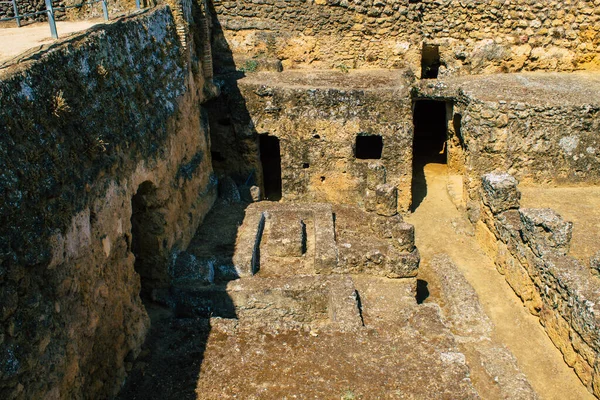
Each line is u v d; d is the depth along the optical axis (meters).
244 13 17.52
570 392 10.36
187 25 13.42
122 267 9.41
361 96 15.54
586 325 10.22
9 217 6.41
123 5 14.16
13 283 6.43
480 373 10.69
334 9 17.42
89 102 8.59
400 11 17.41
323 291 11.58
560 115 15.05
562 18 17.22
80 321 7.89
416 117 21.58
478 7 17.27
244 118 16.34
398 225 12.30
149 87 11.06
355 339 9.96
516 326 12.10
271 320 10.74
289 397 8.75
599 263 10.89
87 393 8.14
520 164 15.66
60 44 8.41
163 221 11.43
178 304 11.57
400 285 12.22
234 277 12.12
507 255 13.33
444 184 18.03
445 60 18.12
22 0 14.82
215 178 15.48
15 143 6.71
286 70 18.03
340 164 16.30
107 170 8.83
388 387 8.91
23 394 6.57
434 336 10.01
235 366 9.39
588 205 14.80
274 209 14.73
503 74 17.70
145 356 9.70
